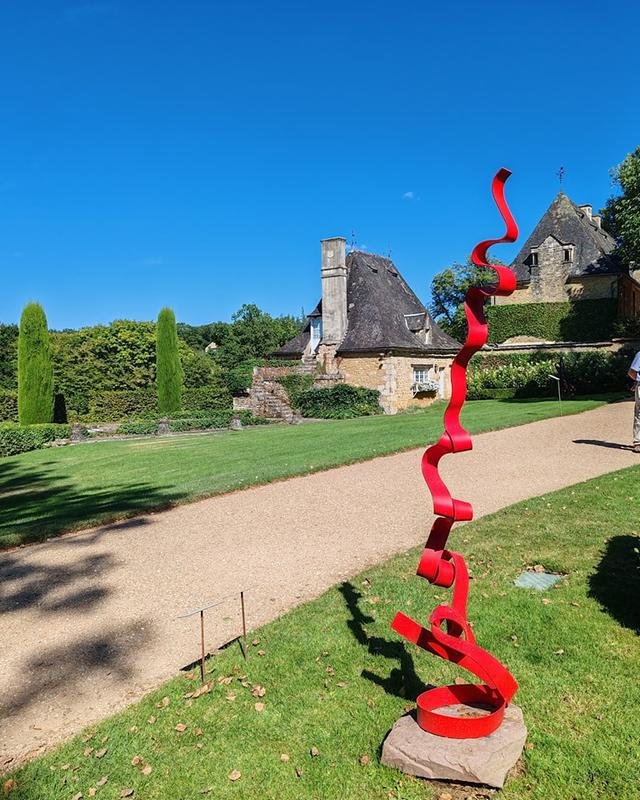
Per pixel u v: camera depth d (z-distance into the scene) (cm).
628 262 3109
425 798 290
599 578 510
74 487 1095
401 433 1449
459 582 317
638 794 285
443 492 305
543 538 613
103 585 580
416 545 633
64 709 384
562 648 409
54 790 313
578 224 3556
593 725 333
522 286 3606
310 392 2588
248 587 555
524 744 315
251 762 325
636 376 1029
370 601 501
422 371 2825
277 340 5984
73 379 2831
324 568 589
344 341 2678
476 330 290
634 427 1048
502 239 284
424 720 314
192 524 759
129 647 458
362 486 902
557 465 971
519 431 1348
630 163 2720
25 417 2442
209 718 362
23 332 2442
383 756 313
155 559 641
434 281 4925
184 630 479
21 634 490
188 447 1541
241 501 856
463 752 294
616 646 407
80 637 478
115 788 312
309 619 473
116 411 2803
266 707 370
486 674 304
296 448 1320
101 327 2994
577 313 3388
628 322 3019
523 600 479
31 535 734
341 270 2692
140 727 358
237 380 2986
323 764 319
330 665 411
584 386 2592
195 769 322
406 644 433
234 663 418
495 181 289
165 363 2695
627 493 750
